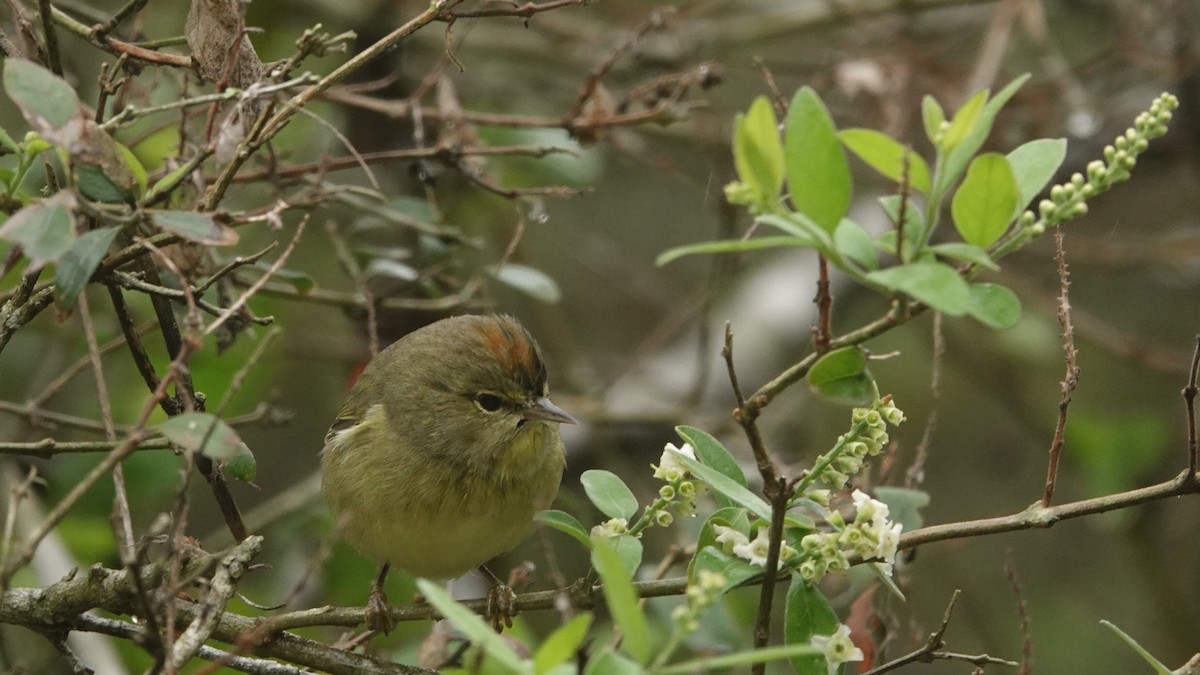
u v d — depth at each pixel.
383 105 10.72
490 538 9.06
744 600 11.39
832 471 6.38
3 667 10.24
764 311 16.66
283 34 13.78
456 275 14.57
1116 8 15.99
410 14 13.80
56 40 6.66
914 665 14.52
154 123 11.54
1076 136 14.76
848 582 9.27
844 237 5.54
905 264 5.15
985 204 5.29
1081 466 14.76
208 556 7.29
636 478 14.10
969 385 16.72
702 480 6.77
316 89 7.00
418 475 8.90
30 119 5.70
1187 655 14.10
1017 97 14.54
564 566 14.30
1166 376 16.66
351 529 9.11
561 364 15.12
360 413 9.38
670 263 18.44
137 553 6.07
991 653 13.21
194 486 12.66
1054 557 16.03
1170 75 14.90
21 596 7.25
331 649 7.59
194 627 6.50
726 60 15.83
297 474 16.17
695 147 14.08
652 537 13.09
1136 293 17.72
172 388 8.40
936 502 16.41
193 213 5.94
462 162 10.70
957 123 5.30
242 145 6.72
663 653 5.08
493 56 15.36
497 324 9.43
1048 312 15.03
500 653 4.95
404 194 13.00
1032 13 13.87
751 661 5.09
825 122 5.25
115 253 7.30
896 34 14.88
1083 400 16.59
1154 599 14.34
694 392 13.90
